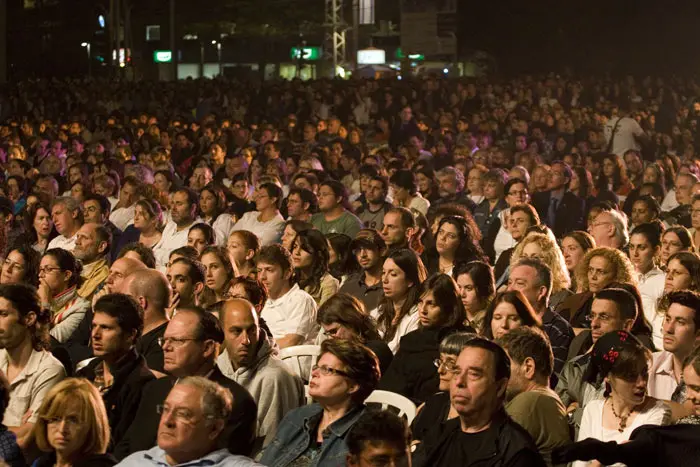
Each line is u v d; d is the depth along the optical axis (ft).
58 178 66.90
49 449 21.33
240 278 29.63
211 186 49.75
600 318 26.63
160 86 144.25
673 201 54.80
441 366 23.47
